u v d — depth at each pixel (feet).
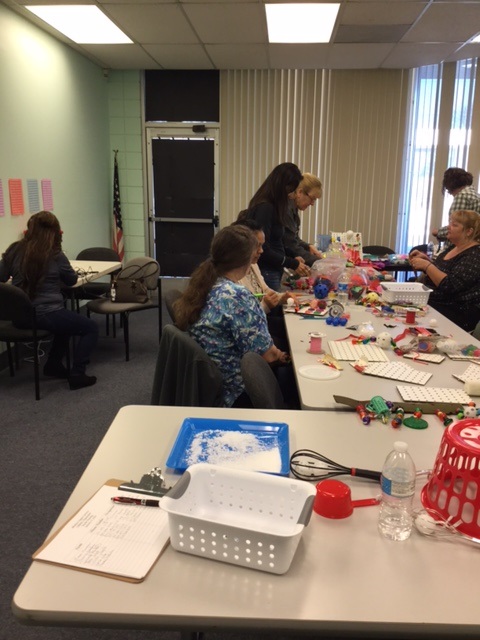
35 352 10.87
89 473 3.78
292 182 10.21
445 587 2.73
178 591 2.67
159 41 15.69
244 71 19.17
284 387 8.19
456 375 5.85
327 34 14.89
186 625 2.53
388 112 19.11
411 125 19.16
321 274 11.12
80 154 17.74
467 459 3.11
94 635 5.26
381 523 3.24
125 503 3.42
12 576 5.97
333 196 19.99
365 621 2.50
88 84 18.11
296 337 7.45
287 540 2.70
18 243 11.39
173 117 19.92
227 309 6.50
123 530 3.16
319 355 6.61
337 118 19.30
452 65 18.06
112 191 20.89
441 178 19.12
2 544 6.52
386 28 14.33
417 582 2.76
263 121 19.56
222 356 6.63
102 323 17.71
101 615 2.53
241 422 4.47
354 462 3.93
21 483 7.93
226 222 20.66
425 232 19.86
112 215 20.95
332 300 9.97
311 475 3.73
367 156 19.56
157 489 3.52
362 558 2.94
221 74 19.27
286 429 4.35
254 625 2.51
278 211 10.30
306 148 19.66
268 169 19.97
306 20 13.70
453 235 10.33
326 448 4.14
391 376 5.77
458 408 4.81
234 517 3.26
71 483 7.97
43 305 11.15
